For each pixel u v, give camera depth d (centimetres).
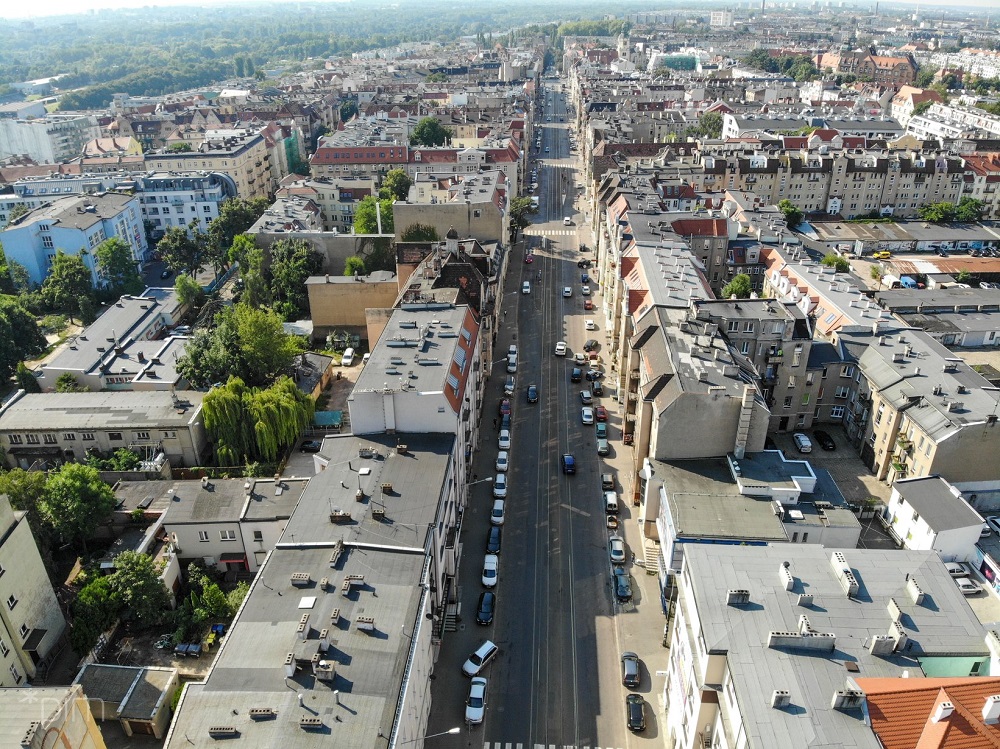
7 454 14138
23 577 9612
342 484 10412
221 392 14162
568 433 15488
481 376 16038
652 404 12362
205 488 12106
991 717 6175
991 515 12669
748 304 14500
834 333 15550
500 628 10769
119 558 10544
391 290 19625
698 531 10344
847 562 8144
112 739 9162
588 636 10650
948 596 7706
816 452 14538
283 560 8956
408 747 7656
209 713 6919
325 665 7206
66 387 15900
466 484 13150
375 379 11988
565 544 12381
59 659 10206
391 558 8981
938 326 18462
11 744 6109
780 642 7044
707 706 7344
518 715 9481
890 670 6888
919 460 12681
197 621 10438
